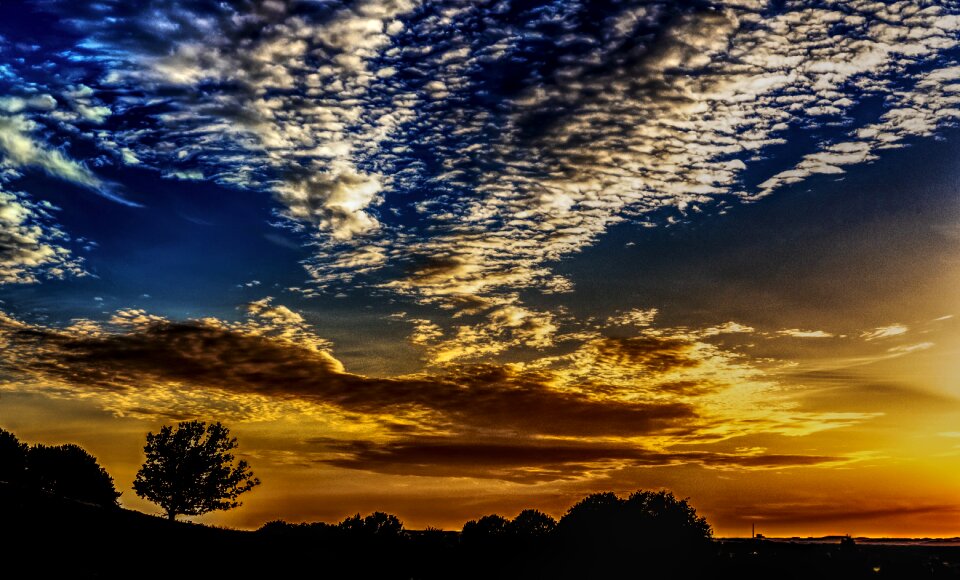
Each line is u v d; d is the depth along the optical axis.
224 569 47.66
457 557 61.72
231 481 65.81
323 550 59.00
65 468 68.25
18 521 46.47
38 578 37.03
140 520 56.34
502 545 62.34
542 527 65.19
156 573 43.09
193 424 65.38
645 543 60.84
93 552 44.28
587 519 64.12
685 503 64.69
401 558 59.94
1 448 66.88
